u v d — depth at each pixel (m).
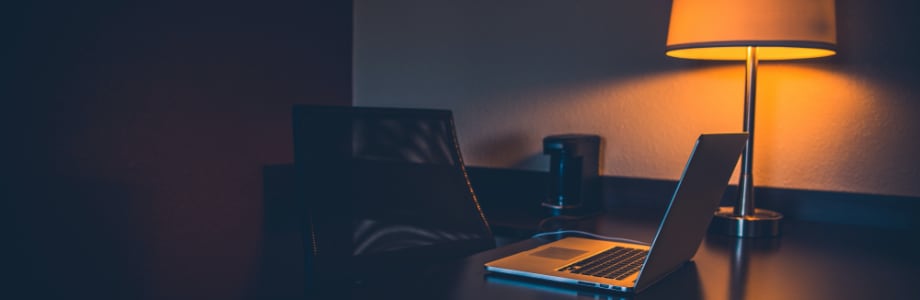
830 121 1.92
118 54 1.93
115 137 1.94
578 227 1.81
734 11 1.60
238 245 2.32
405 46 2.63
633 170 2.20
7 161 1.70
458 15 2.50
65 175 1.83
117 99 1.94
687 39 1.67
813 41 1.57
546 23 2.32
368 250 1.33
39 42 1.75
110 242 1.95
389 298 1.03
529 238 1.73
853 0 1.88
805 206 1.96
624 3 2.18
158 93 2.04
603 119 2.24
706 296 1.07
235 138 2.29
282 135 2.47
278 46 2.42
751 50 1.75
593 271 1.17
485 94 2.46
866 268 1.32
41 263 1.79
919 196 1.82
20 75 1.71
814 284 1.18
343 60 2.71
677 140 2.12
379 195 1.39
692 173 1.05
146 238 2.04
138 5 1.98
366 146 1.40
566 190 2.09
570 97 2.29
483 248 1.58
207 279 2.23
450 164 1.59
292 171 2.50
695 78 2.08
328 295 1.05
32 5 1.73
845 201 1.90
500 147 2.44
